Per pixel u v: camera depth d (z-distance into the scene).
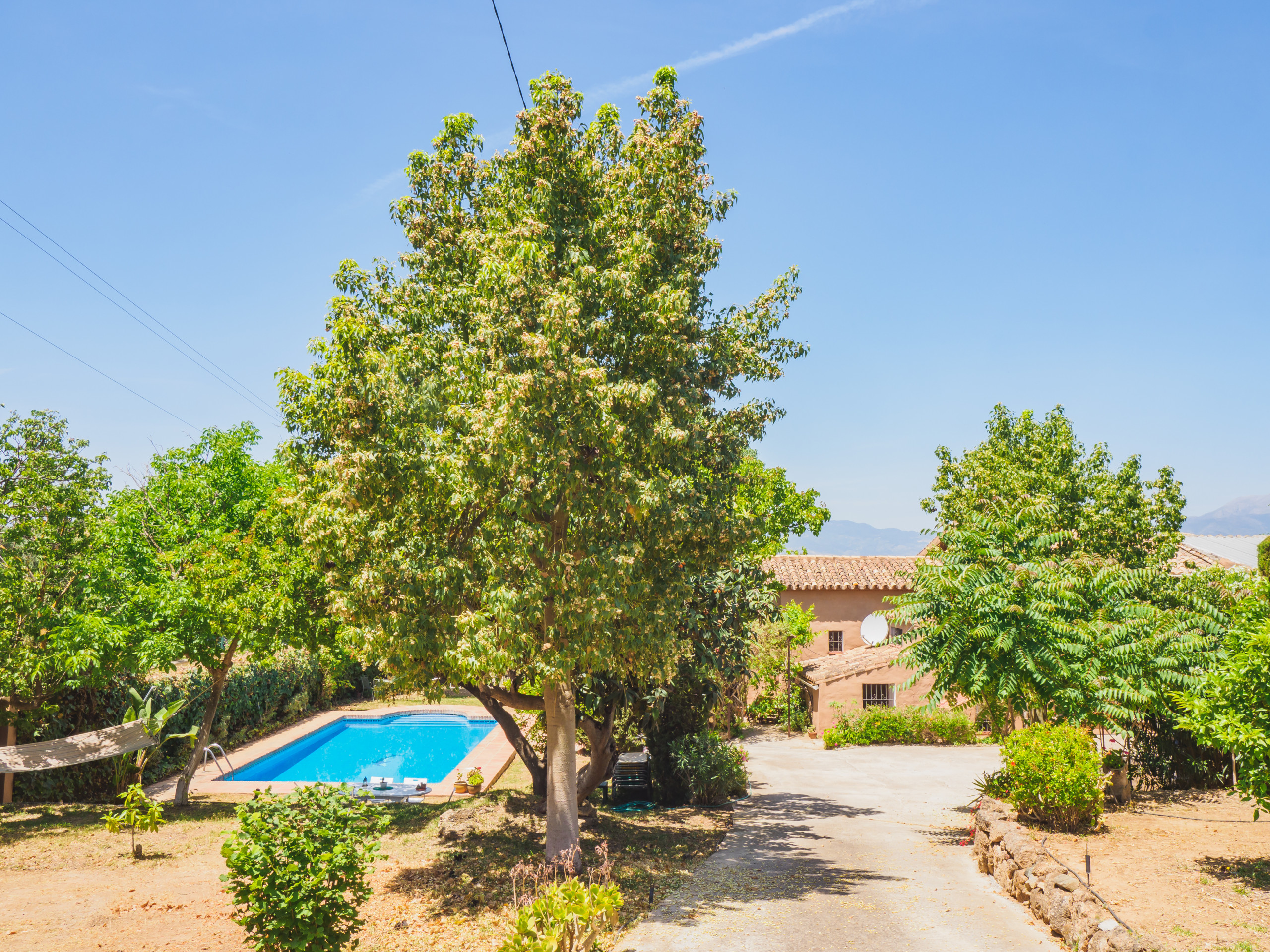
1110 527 21.72
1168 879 9.88
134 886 12.05
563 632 11.48
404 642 10.84
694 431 12.45
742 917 10.48
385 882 12.23
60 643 15.88
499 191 12.84
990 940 9.38
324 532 11.80
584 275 11.30
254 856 8.41
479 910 10.84
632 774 19.55
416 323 13.10
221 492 32.31
